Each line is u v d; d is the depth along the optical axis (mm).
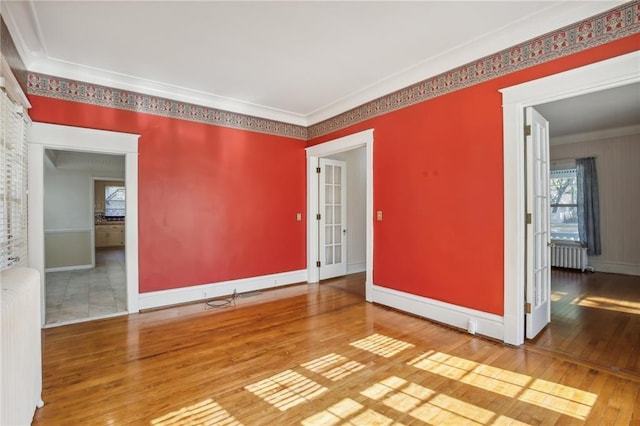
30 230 3191
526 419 1820
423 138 3506
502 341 2852
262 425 1792
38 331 1943
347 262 6027
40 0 2256
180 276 4117
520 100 2725
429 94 3447
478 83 3027
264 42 2889
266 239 4918
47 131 3273
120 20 2523
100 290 4883
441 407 1944
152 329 3246
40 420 1823
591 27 2354
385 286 3965
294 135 5238
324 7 2383
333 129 4801
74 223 6789
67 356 2643
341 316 3619
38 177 3230
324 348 2779
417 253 3574
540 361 2496
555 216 6605
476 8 2408
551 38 2557
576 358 2537
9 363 1377
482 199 2996
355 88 3996
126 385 2199
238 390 2139
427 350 2717
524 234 2832
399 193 3768
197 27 2637
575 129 5777
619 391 2076
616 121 5219
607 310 3725
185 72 3504
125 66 3350
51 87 3309
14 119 2621
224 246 4492
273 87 3957
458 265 3189
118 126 3693
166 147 4016
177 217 4094
